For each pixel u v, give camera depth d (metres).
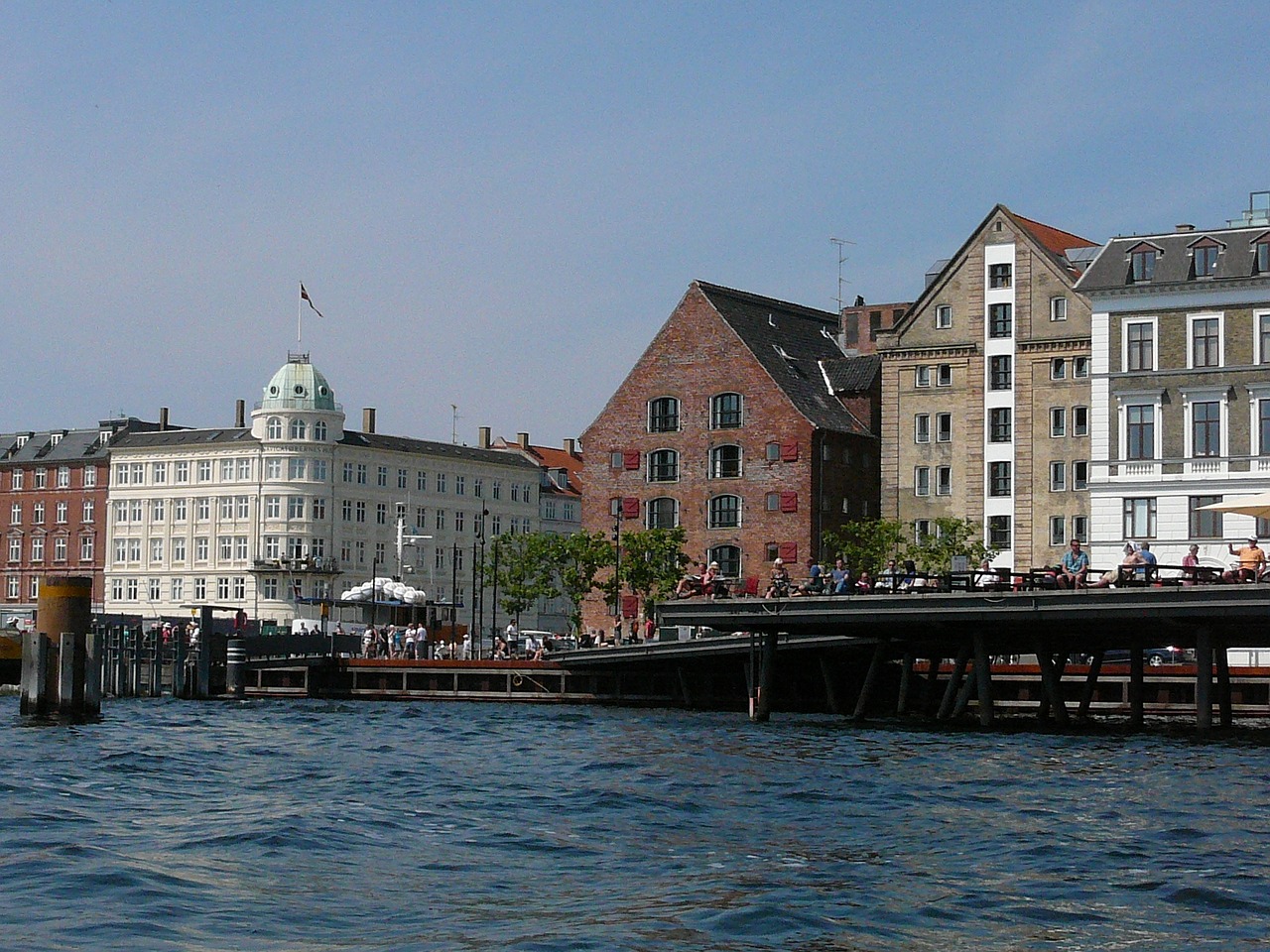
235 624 87.75
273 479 159.38
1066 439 97.88
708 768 41.47
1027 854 27.27
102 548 167.88
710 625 59.47
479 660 79.62
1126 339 87.25
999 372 100.25
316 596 158.25
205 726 56.94
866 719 65.12
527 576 110.25
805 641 66.94
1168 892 23.86
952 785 37.31
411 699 80.50
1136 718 61.03
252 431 161.50
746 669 75.12
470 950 20.06
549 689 78.69
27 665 58.22
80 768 39.97
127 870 24.53
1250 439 84.44
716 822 31.03
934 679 69.50
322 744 49.28
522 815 31.84
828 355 117.19
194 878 24.28
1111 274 87.81
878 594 57.16
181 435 165.25
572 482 190.62
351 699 80.69
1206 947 20.66
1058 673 68.50
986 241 100.94
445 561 170.12
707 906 22.58
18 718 58.31
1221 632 58.12
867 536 96.69
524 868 25.75
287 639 81.44
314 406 160.00
